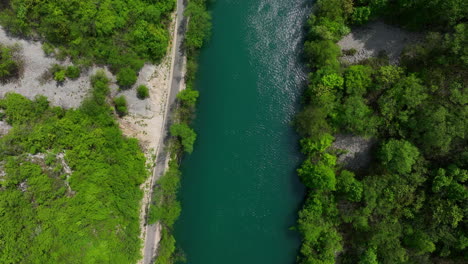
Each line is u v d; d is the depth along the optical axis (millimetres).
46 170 33219
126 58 34344
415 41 34188
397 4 32500
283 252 35531
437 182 30609
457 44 29609
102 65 35031
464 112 29469
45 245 31547
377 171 33469
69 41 33656
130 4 33719
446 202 30375
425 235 31031
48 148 33438
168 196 35344
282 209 35844
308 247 33594
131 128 35969
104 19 33094
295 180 35781
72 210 32938
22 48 33906
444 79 31125
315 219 33656
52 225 32250
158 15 34125
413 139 32062
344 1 33281
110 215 34250
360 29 35188
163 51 35156
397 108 31891
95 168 33969
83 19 32812
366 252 32531
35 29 33562
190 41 35156
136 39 34094
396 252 31312
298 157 35812
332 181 32188
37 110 33500
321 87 33406
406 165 30797
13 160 32031
